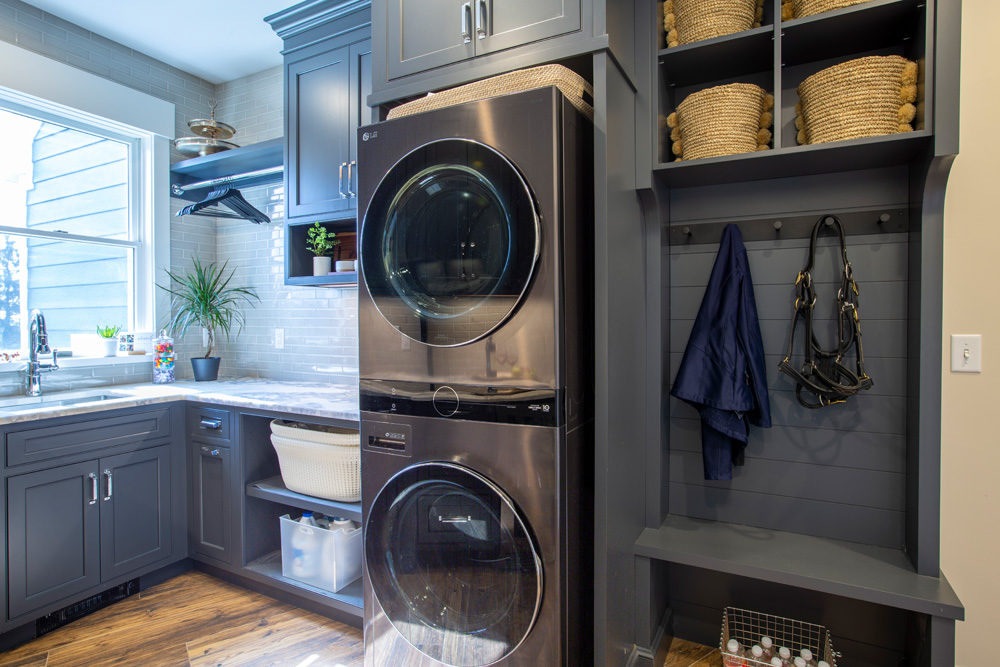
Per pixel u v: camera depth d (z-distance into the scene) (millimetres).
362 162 1548
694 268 1951
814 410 1803
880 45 1644
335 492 2074
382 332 1526
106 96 2777
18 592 1943
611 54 1431
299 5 2428
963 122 1576
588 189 1465
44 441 2025
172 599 2301
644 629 1702
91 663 1854
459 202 1396
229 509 2373
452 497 1433
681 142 1776
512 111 1323
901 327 1677
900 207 1669
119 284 2998
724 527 1868
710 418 1737
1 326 2562
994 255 1553
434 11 1649
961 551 1610
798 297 1741
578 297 1400
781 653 1694
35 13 2545
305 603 2211
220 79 3283
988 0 1549
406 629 1518
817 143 1556
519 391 1329
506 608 1363
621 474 1558
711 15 1637
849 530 1756
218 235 3363
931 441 1512
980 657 1601
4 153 2568
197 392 2529
